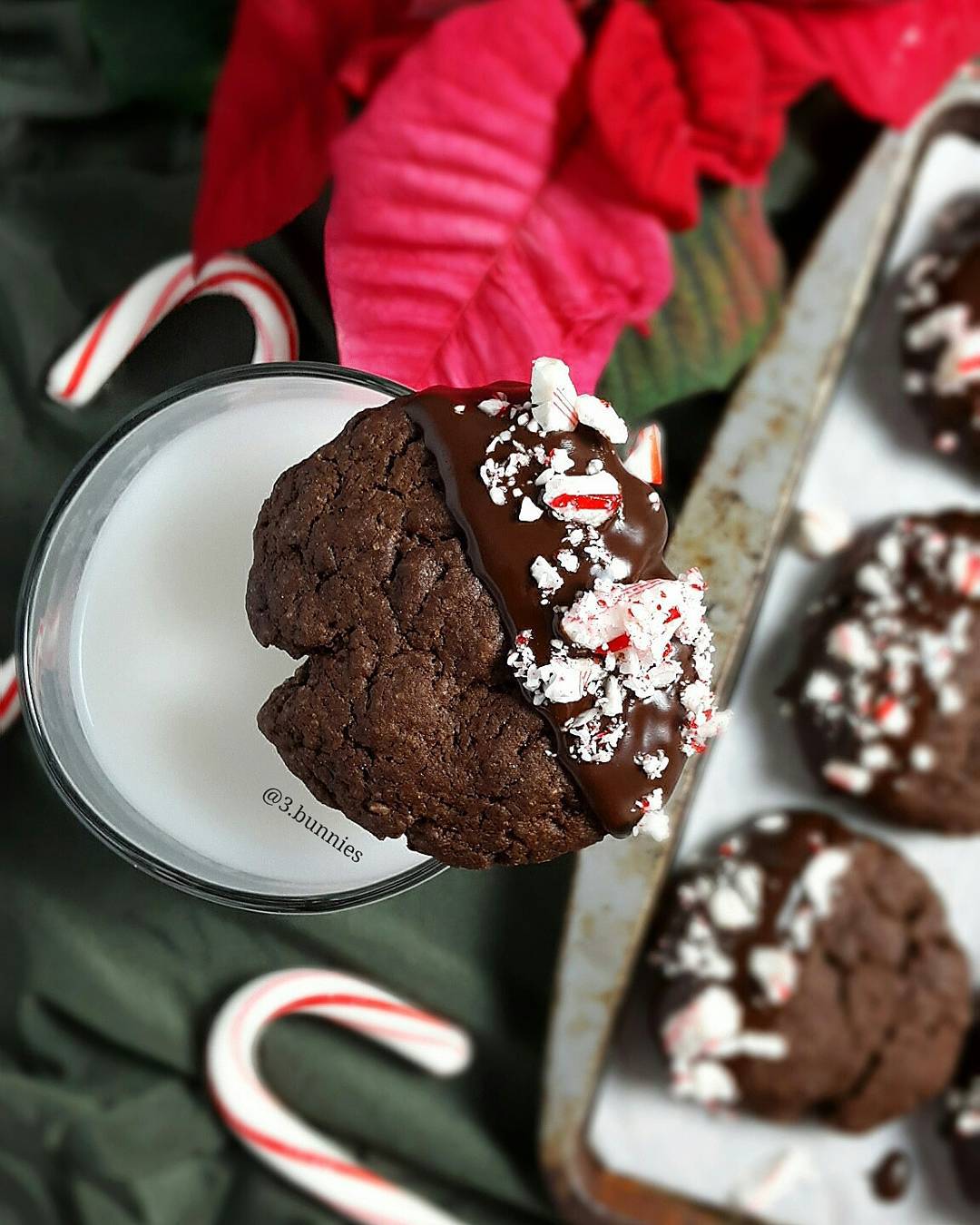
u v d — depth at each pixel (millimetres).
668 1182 263
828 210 251
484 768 146
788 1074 248
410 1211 249
